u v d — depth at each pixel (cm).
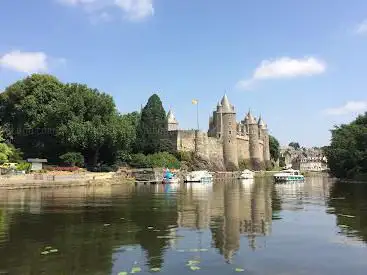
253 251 1552
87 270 1316
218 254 1506
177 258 1452
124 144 7856
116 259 1441
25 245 1652
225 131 11869
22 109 7956
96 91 7969
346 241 1722
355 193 4319
